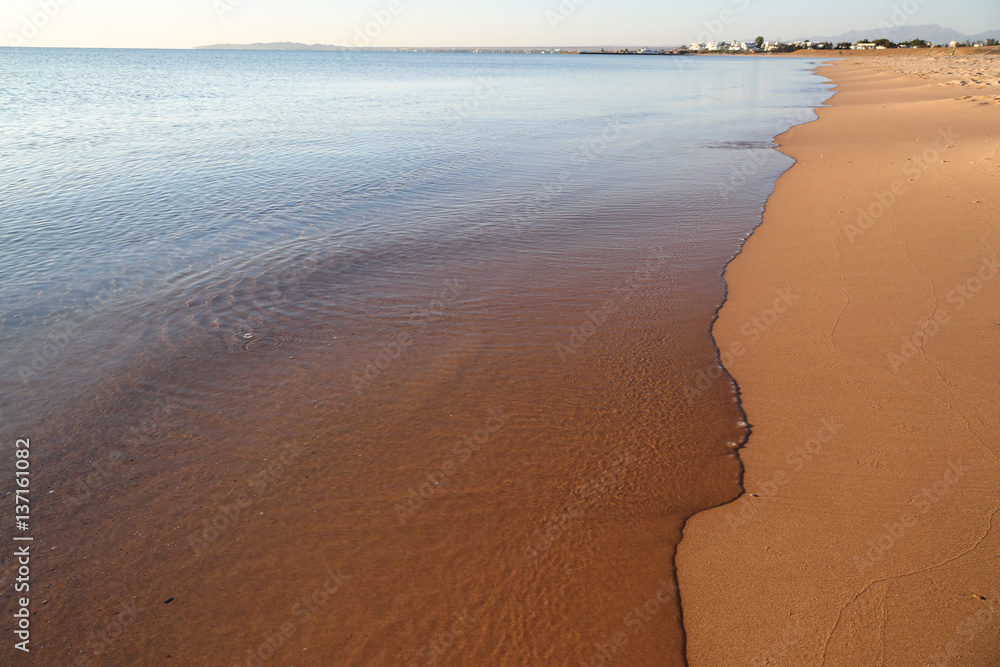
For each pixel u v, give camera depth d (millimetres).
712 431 5246
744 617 3525
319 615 3617
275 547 4102
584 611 3621
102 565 3984
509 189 13781
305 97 37906
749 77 61531
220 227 10930
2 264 9102
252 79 57938
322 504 4477
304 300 7980
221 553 4059
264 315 7559
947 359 5785
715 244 9906
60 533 4242
